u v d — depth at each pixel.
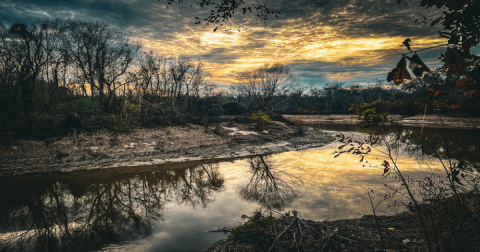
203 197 8.37
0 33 16.45
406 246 3.75
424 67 1.19
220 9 3.35
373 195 7.57
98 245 5.41
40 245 5.48
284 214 6.32
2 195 8.95
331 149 17.50
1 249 5.35
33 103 17.08
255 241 4.77
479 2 1.28
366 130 2.43
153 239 5.57
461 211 3.25
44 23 17.80
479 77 1.30
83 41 19.92
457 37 1.42
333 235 4.61
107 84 20.86
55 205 8.02
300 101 68.81
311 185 8.99
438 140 14.96
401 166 10.43
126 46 21.58
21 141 14.31
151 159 14.06
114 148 15.17
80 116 18.14
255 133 22.67
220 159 14.73
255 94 39.03
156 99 23.72
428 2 1.43
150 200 8.31
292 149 17.92
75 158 13.48
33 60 17.38
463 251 2.92
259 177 10.53
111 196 8.81
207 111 28.84
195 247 5.14
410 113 31.11
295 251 4.33
